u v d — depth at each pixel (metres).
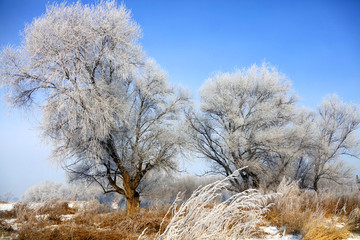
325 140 23.66
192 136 19.16
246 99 19.34
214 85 20.22
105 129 12.65
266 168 18.25
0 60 12.18
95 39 13.03
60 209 10.49
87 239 5.26
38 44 12.15
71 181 15.39
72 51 12.55
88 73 13.21
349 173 22.30
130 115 15.16
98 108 12.41
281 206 7.43
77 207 11.46
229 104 18.50
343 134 23.80
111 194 19.28
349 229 5.90
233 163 17.50
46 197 10.79
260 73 20.06
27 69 12.23
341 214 7.60
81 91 12.13
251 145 17.88
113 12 13.55
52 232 5.38
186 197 19.08
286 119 19.88
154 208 9.69
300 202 7.99
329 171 22.33
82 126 12.72
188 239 3.12
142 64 15.44
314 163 22.83
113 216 8.19
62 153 13.23
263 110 17.89
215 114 19.91
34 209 8.72
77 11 13.18
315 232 5.45
